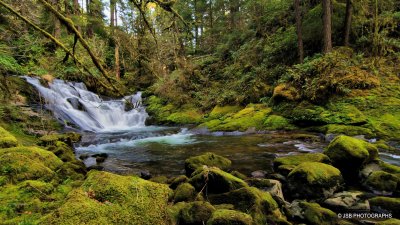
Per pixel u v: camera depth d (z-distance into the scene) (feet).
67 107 47.78
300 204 15.16
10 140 20.21
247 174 21.02
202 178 16.35
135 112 61.26
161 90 63.31
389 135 29.04
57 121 41.55
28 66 32.35
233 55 69.15
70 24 10.68
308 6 61.82
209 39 91.61
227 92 56.03
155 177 20.26
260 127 39.27
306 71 41.98
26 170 15.55
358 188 17.85
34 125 35.50
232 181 15.97
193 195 15.38
